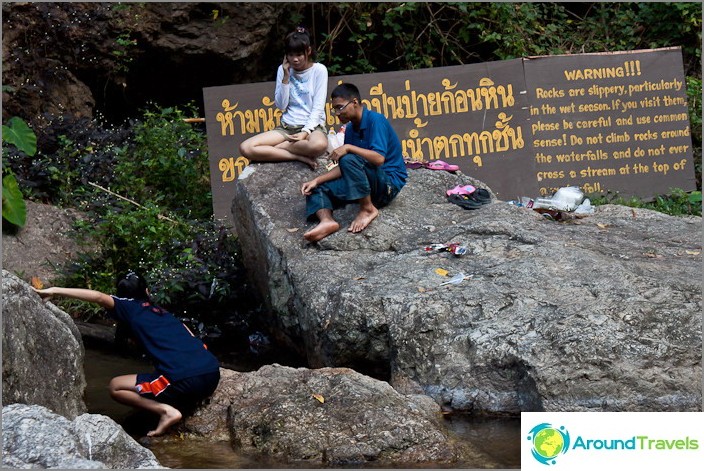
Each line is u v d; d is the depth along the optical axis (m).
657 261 6.76
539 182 10.06
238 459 5.19
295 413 5.36
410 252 6.99
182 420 5.70
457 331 6.15
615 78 10.27
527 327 6.02
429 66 11.70
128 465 4.44
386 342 6.32
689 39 12.18
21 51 10.25
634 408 5.69
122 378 5.76
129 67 10.79
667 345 5.85
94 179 9.51
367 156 7.10
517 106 9.97
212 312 8.10
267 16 10.96
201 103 11.38
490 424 5.73
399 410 5.34
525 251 6.79
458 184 8.23
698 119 11.27
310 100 8.23
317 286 6.72
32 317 5.25
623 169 10.22
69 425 4.41
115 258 8.50
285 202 7.74
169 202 9.55
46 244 8.66
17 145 8.99
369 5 11.63
